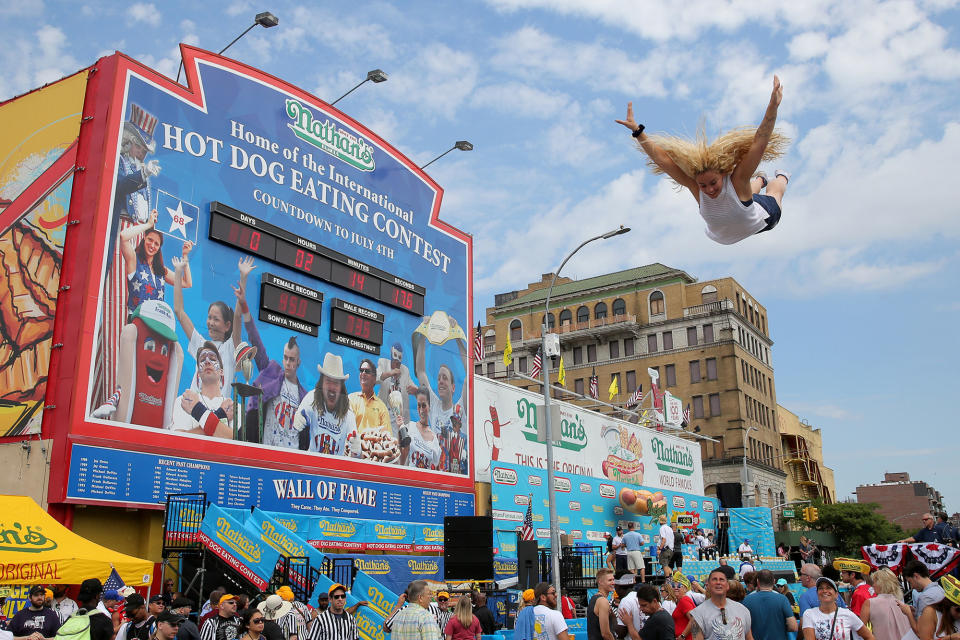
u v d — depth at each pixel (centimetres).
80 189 1950
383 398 2641
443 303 3005
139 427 1906
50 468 1773
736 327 7619
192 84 2186
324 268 2478
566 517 3419
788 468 8462
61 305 1880
